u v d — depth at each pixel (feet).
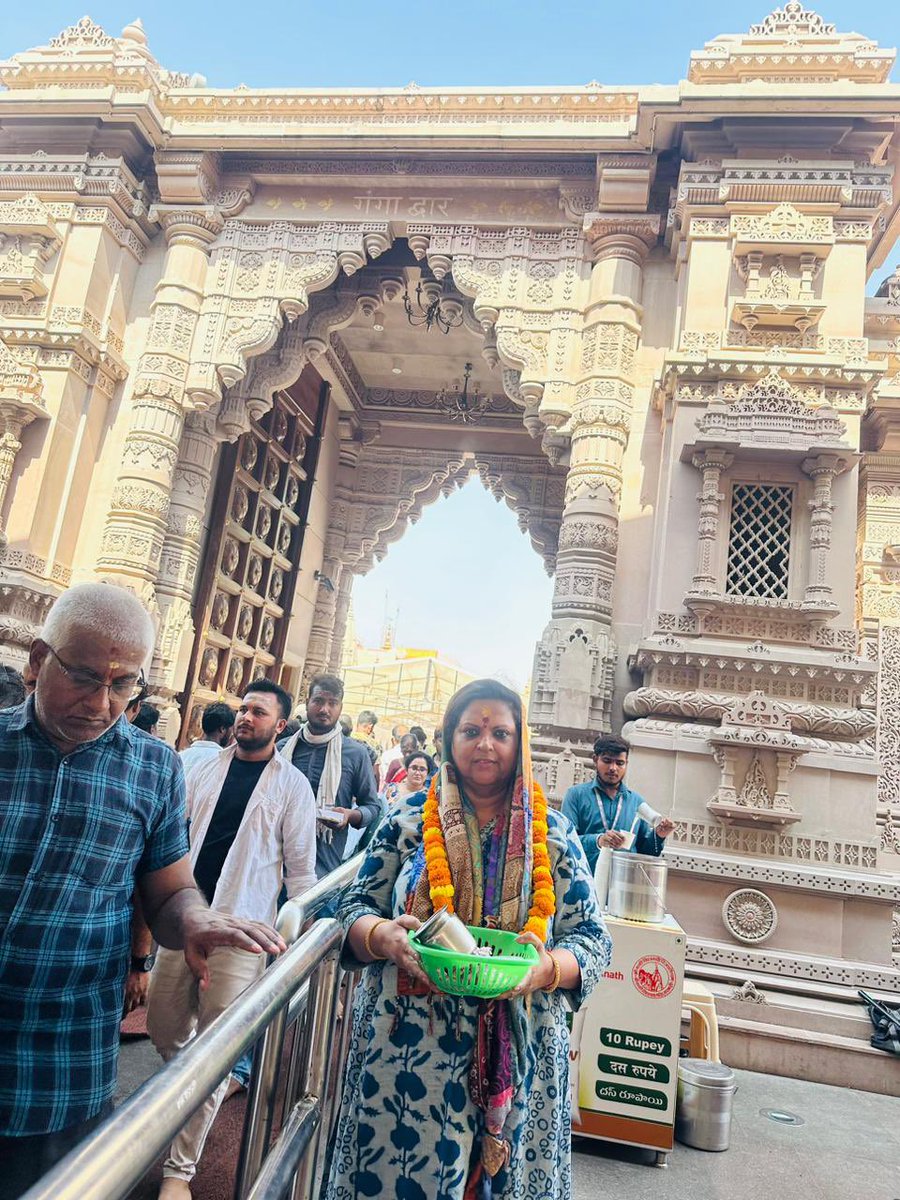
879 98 18.95
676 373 19.25
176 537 24.13
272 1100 4.66
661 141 21.07
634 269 21.58
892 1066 12.91
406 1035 4.80
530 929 4.91
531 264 22.50
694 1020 11.62
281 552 31.53
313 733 12.63
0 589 20.97
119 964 4.83
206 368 23.26
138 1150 2.56
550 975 4.74
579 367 21.59
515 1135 4.65
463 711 5.36
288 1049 5.57
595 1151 9.61
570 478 20.88
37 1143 4.28
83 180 23.43
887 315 22.49
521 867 5.10
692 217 20.45
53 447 22.18
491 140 21.79
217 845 9.16
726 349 19.24
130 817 4.87
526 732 5.43
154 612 22.80
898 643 21.47
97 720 4.58
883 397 21.79
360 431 36.81
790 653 17.44
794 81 20.08
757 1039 13.30
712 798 16.35
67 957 4.48
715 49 20.93
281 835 9.12
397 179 23.08
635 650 18.40
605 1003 9.82
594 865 11.48
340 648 36.11
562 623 19.62
